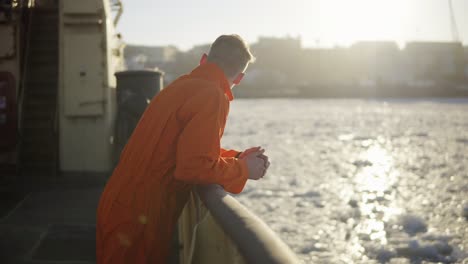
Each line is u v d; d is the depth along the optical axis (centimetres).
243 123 3594
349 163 1617
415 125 3556
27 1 773
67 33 738
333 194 1083
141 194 183
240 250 122
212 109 179
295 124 3553
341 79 14425
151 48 11750
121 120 727
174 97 185
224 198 164
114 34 865
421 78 13662
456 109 5994
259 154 207
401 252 686
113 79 826
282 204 975
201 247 182
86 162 741
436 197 1072
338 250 692
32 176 702
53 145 727
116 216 184
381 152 1958
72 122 739
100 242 192
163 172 183
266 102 9000
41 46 796
